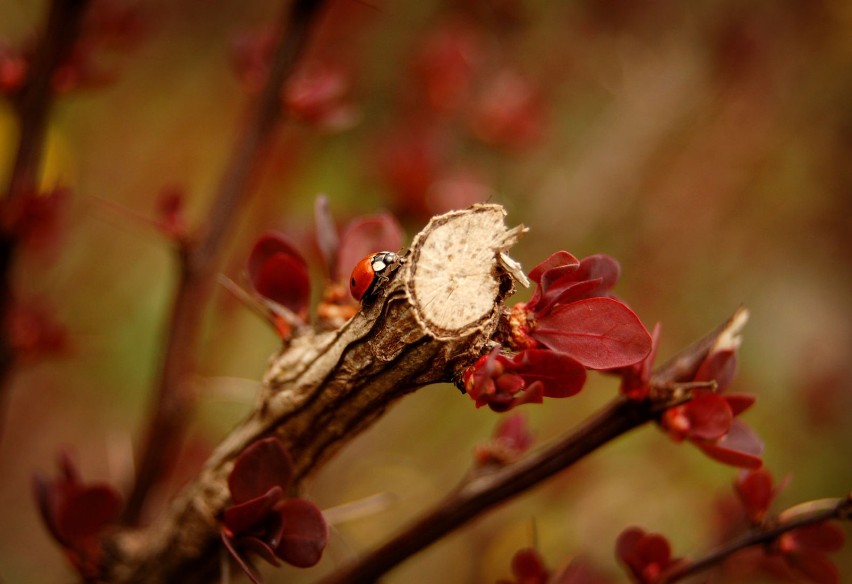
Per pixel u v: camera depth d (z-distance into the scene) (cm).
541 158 66
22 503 62
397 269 23
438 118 50
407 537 26
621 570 53
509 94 51
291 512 23
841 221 91
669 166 77
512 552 55
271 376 24
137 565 26
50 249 37
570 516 57
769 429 76
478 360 23
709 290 85
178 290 30
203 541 25
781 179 87
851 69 85
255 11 80
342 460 54
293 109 31
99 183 68
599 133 73
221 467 25
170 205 29
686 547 59
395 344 23
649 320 77
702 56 74
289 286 25
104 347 64
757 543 25
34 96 32
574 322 23
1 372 34
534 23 68
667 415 24
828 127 88
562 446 25
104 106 71
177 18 76
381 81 69
